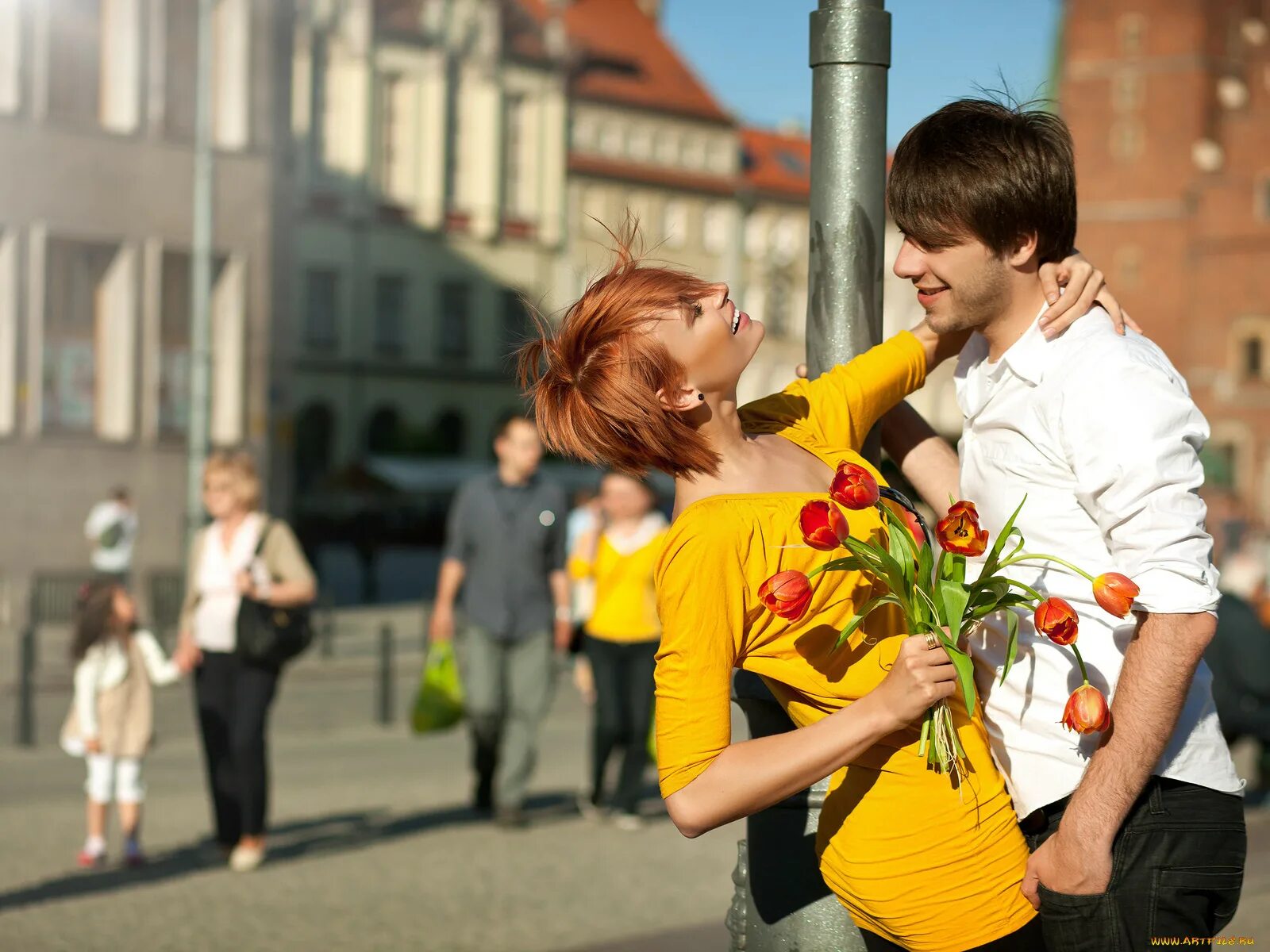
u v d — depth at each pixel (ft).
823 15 9.76
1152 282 195.11
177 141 84.84
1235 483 188.85
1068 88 200.54
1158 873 7.95
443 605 28.78
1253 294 188.34
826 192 9.79
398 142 180.55
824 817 8.45
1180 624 7.59
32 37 80.89
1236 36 195.72
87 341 83.30
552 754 38.58
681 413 8.33
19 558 80.48
